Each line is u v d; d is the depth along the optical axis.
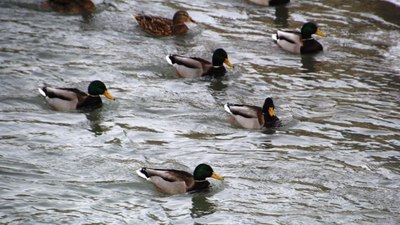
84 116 21.45
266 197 17.67
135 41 26.20
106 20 27.58
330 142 20.41
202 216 16.86
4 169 18.28
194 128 20.95
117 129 20.73
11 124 20.61
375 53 26.23
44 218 16.42
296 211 17.12
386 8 29.97
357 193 17.94
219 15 28.91
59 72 23.72
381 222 16.73
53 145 19.66
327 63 25.47
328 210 17.20
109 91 22.84
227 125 21.23
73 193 17.45
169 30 26.69
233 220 16.72
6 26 26.45
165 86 23.38
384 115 21.97
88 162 18.88
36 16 27.44
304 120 21.61
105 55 25.02
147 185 18.02
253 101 22.66
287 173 18.77
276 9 29.69
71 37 26.08
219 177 17.92
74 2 27.86
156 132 20.62
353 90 23.55
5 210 16.62
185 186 17.84
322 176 18.66
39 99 22.19
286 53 26.12
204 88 23.41
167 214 16.91
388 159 19.58
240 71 24.61
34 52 24.84
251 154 19.66
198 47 26.06
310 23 26.11
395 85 23.92
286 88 23.61
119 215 16.72
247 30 27.73
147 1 29.77
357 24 28.50
